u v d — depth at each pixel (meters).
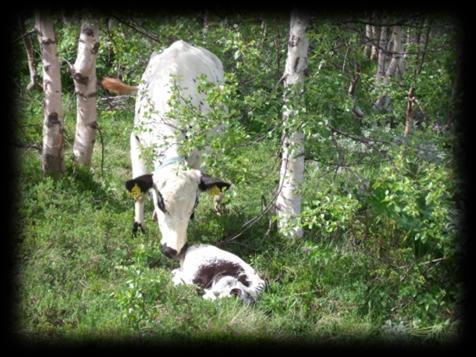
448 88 7.75
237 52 7.39
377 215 7.55
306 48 7.52
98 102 10.05
